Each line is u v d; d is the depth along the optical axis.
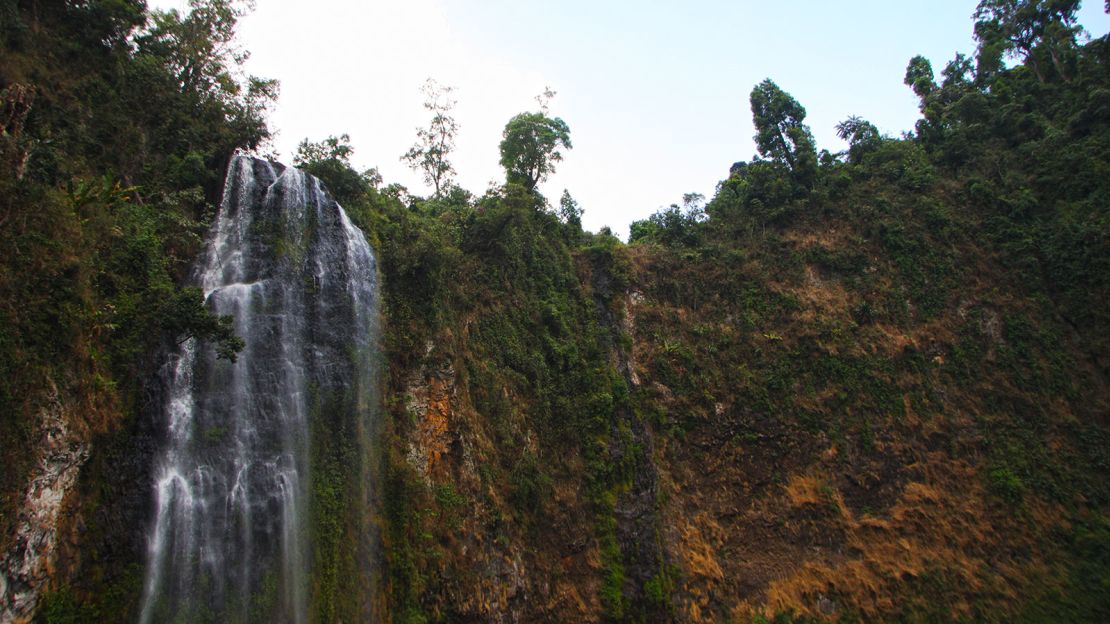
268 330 17.23
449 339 22.42
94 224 13.47
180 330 14.31
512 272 27.12
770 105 37.28
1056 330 31.12
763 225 34.75
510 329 25.47
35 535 11.17
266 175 19.33
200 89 20.12
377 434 19.06
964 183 35.59
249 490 15.29
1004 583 26.03
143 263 14.65
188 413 14.62
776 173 36.62
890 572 26.19
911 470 28.55
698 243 34.25
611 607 22.95
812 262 33.41
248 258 17.83
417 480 19.23
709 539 26.64
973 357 30.97
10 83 14.41
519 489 22.20
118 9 17.56
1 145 11.57
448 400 21.34
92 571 12.30
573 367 27.20
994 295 32.25
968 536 27.03
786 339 31.16
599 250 31.77
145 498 13.38
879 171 36.53
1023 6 42.09
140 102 17.70
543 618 21.47
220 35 21.31
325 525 16.59
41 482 11.32
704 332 31.05
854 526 27.23
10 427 10.79
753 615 25.12
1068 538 26.84
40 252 11.78
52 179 13.23
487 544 20.58
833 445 28.86
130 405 13.55
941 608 25.56
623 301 30.72
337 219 20.39
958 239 33.69
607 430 26.11
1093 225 31.38
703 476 28.08
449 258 23.48
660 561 24.45
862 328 31.45
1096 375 30.11
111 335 13.55
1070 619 25.09
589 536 24.05
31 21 15.80
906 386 30.22
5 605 10.53
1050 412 29.56
